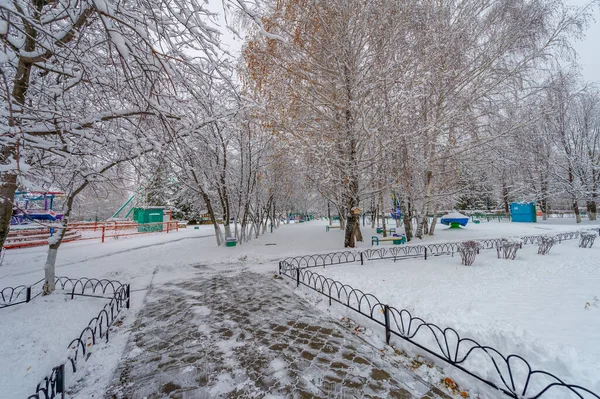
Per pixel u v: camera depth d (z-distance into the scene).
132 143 4.38
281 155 12.56
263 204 18.62
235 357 3.63
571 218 27.06
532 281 6.06
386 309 3.90
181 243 16.03
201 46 3.64
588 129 21.97
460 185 16.59
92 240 17.69
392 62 10.20
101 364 3.53
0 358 3.52
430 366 3.27
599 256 8.87
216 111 5.62
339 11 9.71
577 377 2.51
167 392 2.94
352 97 10.52
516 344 3.07
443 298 5.02
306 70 10.41
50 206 17.64
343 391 2.87
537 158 22.55
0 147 3.92
